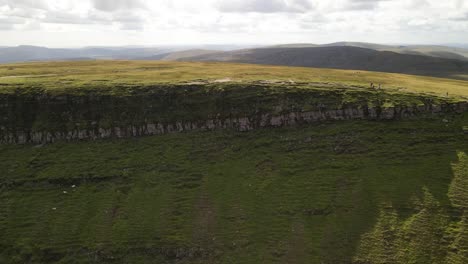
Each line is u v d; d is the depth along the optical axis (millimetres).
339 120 76500
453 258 47000
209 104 80562
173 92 83562
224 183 63375
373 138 70438
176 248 51594
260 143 72312
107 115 78312
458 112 75062
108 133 75688
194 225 55312
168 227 55000
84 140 74688
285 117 77000
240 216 56531
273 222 55125
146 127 76688
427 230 51031
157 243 52375
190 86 85438
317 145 70375
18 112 77812
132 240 52812
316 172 64000
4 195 61250
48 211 58094
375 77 108500
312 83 89438
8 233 54094
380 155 66250
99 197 60906
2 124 75438
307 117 76938
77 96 81125
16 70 112562
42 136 74438
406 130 71688
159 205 59125
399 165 63531
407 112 75688
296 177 63344
